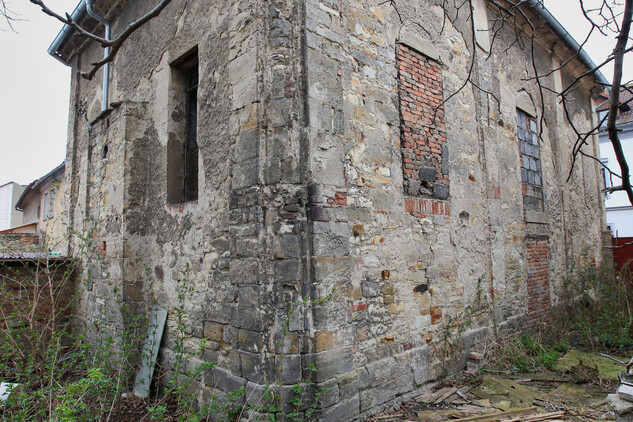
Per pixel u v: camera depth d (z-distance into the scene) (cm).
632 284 812
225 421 356
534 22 766
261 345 354
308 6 386
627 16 192
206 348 420
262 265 361
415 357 461
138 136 554
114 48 287
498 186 646
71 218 763
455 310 532
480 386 486
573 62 923
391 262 452
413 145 502
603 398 459
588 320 731
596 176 1063
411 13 524
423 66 534
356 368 398
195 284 448
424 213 504
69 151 809
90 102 759
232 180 396
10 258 584
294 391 339
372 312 424
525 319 672
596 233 1021
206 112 450
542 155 809
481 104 632
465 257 563
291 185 366
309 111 374
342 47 419
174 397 450
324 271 366
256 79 379
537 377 519
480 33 650
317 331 355
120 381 461
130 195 537
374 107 457
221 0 440
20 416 352
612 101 192
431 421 396
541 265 748
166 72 532
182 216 479
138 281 534
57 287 592
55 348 480
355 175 423
